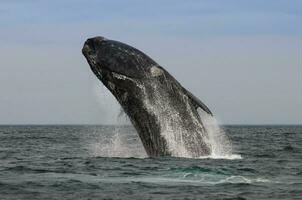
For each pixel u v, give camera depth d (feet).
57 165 228.43
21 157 300.81
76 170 207.92
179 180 180.96
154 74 223.30
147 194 156.76
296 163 246.47
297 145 457.68
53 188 165.48
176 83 224.74
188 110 226.17
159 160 222.07
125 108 231.91
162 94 224.74
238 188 167.84
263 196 156.04
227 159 238.89
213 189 165.48
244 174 197.98
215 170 201.36
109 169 207.72
